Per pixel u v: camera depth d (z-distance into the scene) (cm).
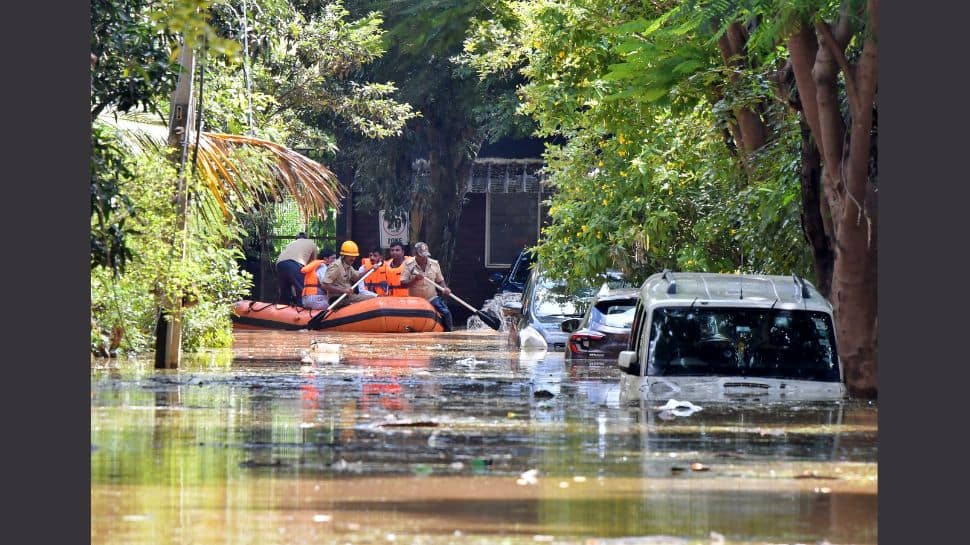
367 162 11106
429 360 5766
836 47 3681
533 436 2891
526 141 12150
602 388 4206
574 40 5988
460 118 11112
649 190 6384
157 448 2691
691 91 4734
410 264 9662
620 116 6112
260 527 1920
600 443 2772
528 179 11881
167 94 4328
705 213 5978
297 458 2555
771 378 3525
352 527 1919
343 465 2464
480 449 2689
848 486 2278
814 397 3444
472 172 11894
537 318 6775
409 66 10812
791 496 2180
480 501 2119
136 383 4250
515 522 1955
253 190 6053
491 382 4456
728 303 3600
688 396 3450
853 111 3703
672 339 3572
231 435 2906
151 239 4862
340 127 10606
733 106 4716
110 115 5231
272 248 11988
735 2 3512
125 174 4128
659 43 4666
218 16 6316
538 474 2372
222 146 5709
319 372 4878
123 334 5362
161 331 4978
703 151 6106
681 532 1897
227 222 6356
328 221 12106
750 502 2125
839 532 1911
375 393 3969
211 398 3759
